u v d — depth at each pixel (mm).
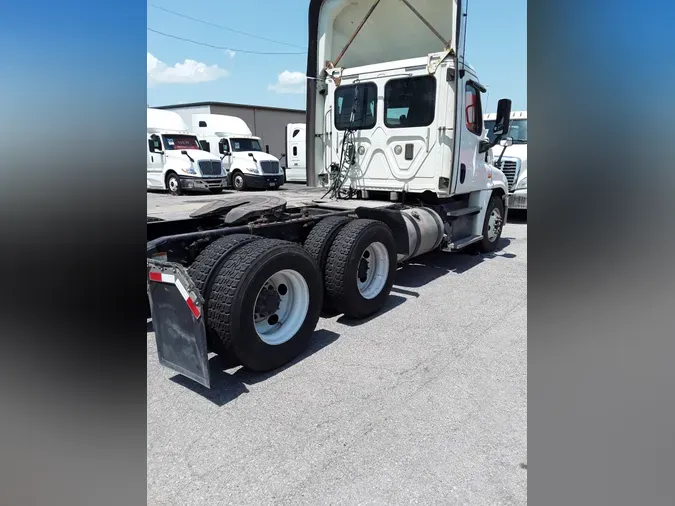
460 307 4824
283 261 3377
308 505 2172
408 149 5652
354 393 3119
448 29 5570
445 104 5344
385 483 2299
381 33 6094
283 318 3605
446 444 2580
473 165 6129
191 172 16125
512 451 2508
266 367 3354
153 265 2990
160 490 2246
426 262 6934
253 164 18391
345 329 4234
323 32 6102
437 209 5855
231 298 3086
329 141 6359
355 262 4160
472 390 3148
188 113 26438
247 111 27703
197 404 2982
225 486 2285
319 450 2545
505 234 9445
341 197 6223
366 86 5879
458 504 2156
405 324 4352
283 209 4504
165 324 3068
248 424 2773
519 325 4312
